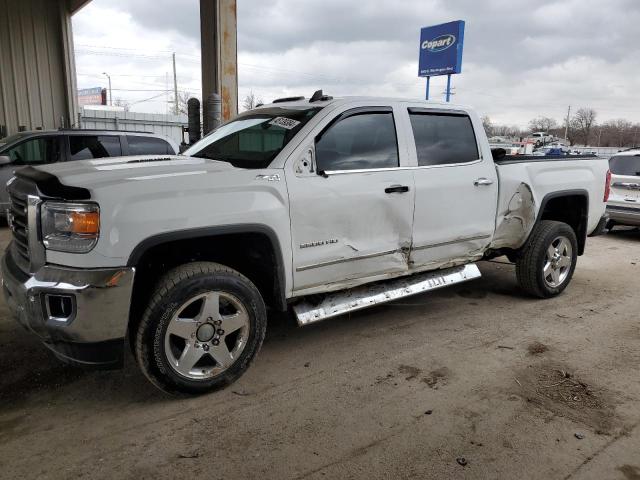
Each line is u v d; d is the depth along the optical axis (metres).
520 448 2.81
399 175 4.08
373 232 3.97
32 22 16.33
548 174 5.27
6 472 2.54
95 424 2.98
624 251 8.44
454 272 4.85
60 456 2.68
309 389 3.44
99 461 2.64
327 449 2.78
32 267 2.96
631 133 88.12
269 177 3.39
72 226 2.81
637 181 9.13
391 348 4.15
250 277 3.79
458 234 4.56
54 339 2.92
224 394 3.36
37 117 16.77
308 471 2.59
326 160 3.73
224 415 3.10
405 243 4.19
